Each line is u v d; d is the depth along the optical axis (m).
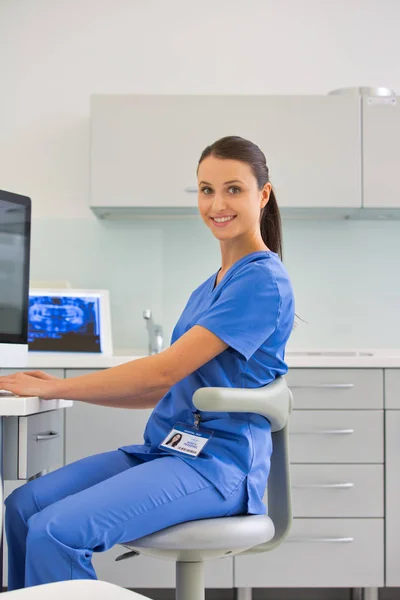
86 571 1.37
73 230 3.41
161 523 1.46
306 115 3.14
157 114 3.13
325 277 3.43
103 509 1.41
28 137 3.41
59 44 3.42
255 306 1.58
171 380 1.55
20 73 3.42
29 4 3.42
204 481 1.50
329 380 2.84
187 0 3.44
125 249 3.42
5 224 1.78
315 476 2.82
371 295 3.43
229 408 1.47
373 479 2.83
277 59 3.44
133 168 3.12
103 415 2.86
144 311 3.23
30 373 1.64
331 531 2.81
